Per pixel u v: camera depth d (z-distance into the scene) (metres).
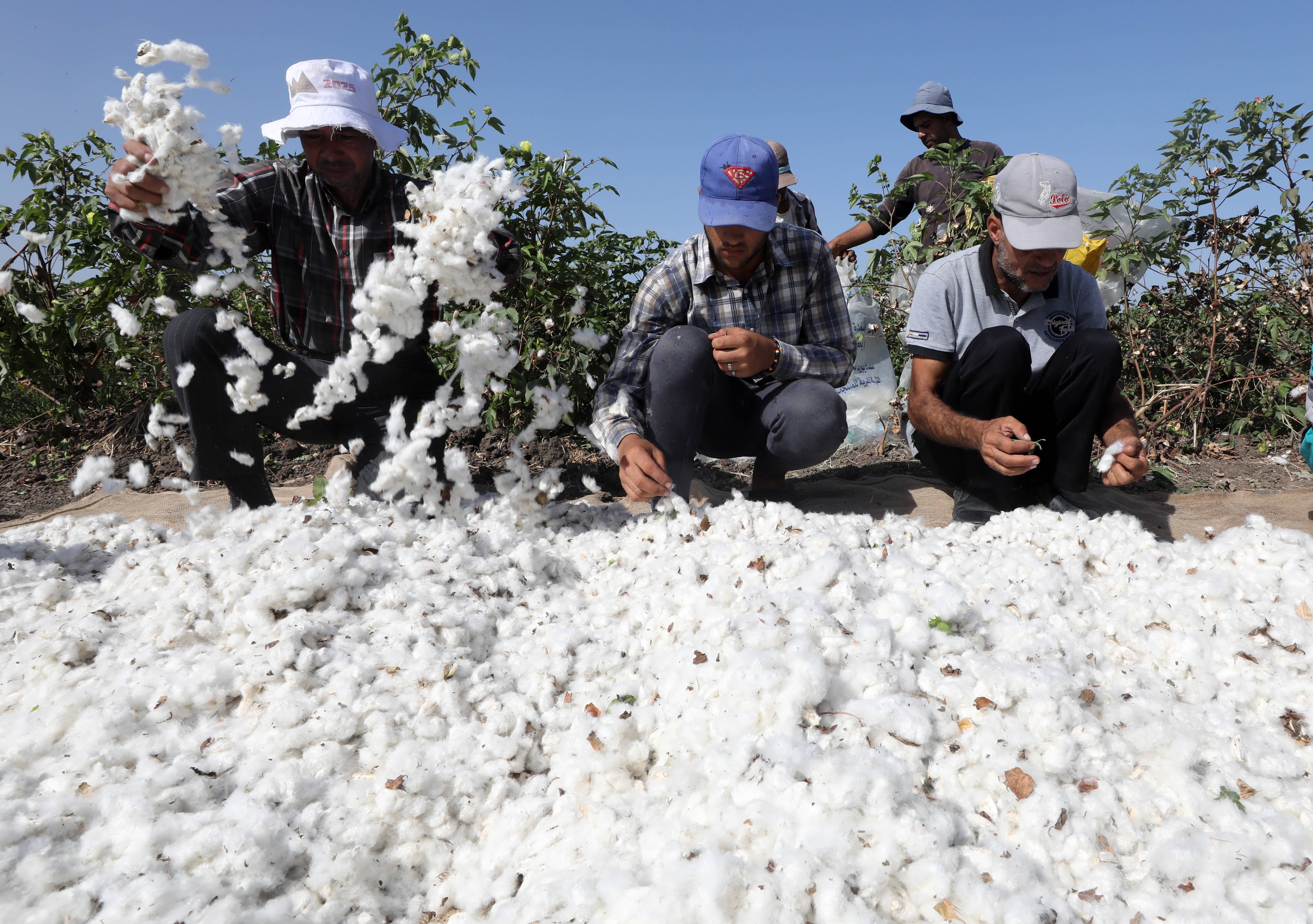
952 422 2.86
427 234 2.04
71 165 4.59
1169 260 4.70
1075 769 1.51
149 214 2.10
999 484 3.05
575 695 1.80
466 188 2.08
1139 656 1.94
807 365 3.03
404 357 2.96
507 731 1.68
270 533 2.23
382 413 3.01
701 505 3.02
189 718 1.69
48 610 2.15
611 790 1.55
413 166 4.25
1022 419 3.07
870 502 3.62
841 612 1.84
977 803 1.45
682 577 2.15
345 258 2.85
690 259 3.05
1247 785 1.49
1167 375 4.94
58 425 4.74
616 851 1.40
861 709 1.55
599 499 3.76
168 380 4.88
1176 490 3.86
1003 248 2.96
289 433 3.04
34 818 1.36
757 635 1.70
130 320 2.10
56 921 1.23
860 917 1.22
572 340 4.34
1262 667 1.82
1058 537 2.54
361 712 1.64
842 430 3.14
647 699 1.77
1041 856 1.38
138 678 1.73
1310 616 2.01
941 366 3.13
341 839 1.44
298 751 1.59
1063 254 2.88
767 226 2.72
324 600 1.97
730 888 1.22
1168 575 2.28
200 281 2.16
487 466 4.26
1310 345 4.59
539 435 4.64
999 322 3.10
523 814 1.50
